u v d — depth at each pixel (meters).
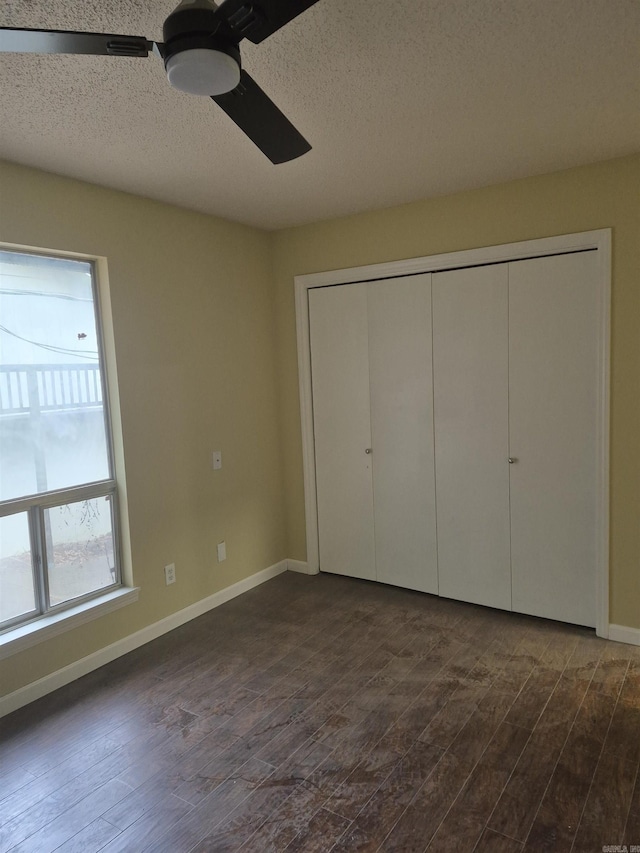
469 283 3.19
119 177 2.69
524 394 3.09
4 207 2.44
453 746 2.15
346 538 3.88
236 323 3.63
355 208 3.39
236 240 3.62
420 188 3.04
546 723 2.26
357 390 3.68
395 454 3.58
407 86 1.92
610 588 2.91
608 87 1.96
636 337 2.72
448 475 3.39
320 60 1.74
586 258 2.84
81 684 2.68
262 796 1.94
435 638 3.00
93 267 2.87
